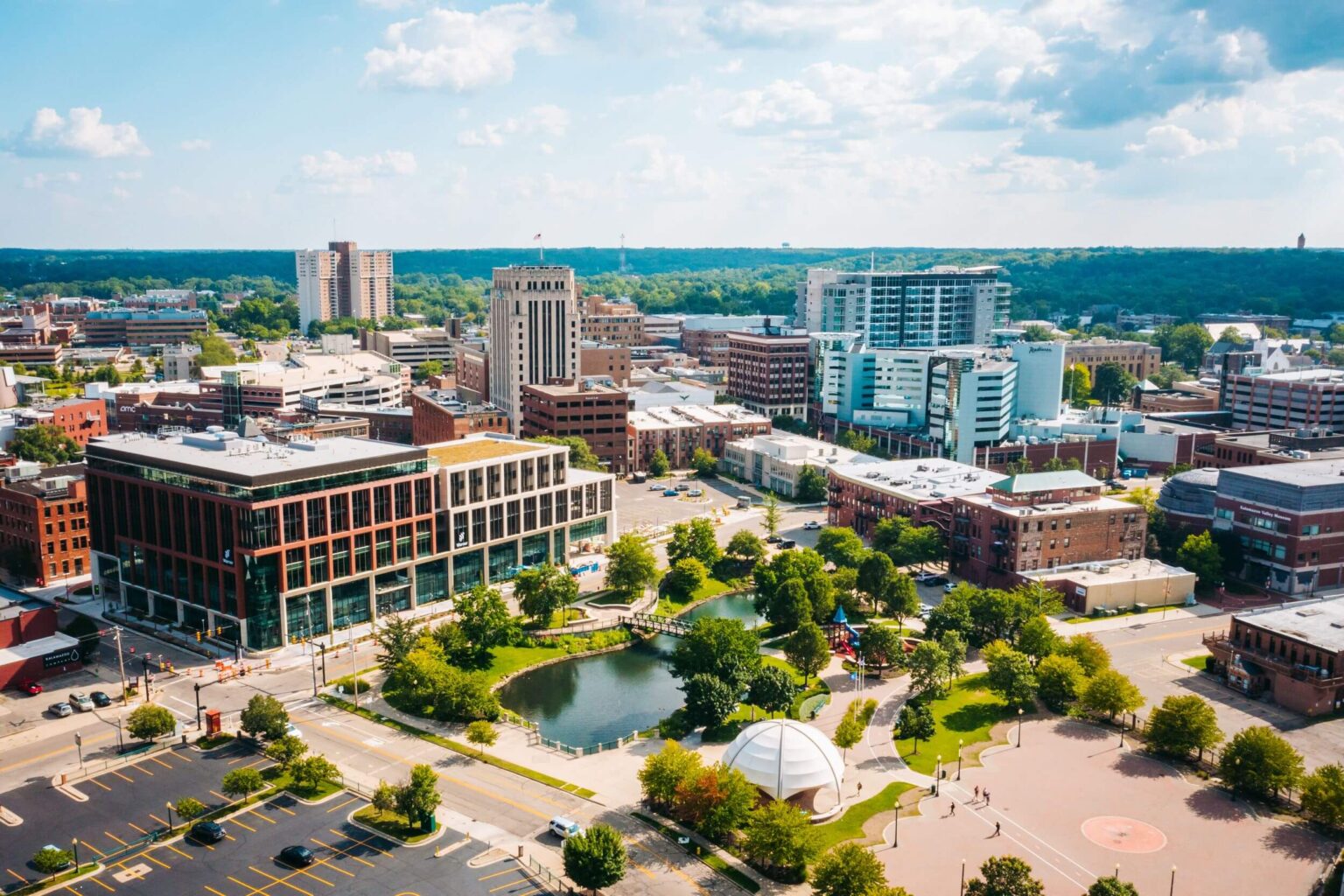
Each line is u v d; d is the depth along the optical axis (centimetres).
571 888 12325
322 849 13138
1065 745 16288
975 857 13075
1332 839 13600
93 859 12900
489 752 15950
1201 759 15750
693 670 17638
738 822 13075
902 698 18162
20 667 17975
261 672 18875
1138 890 12406
